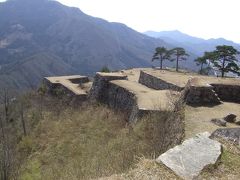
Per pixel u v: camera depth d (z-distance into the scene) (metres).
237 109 15.63
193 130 12.10
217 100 16.64
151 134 15.87
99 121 26.30
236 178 6.71
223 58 46.16
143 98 23.16
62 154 21.83
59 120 31.08
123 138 18.05
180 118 14.01
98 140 21.66
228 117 13.74
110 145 17.84
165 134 14.24
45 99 42.47
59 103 39.00
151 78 32.25
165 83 28.48
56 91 41.72
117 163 12.53
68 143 23.59
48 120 32.72
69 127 27.33
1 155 19.41
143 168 7.29
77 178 13.04
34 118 35.44
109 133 22.72
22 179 18.95
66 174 15.41
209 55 53.56
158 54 66.81
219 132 8.67
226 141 8.23
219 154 7.41
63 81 44.22
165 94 24.41
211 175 6.83
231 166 7.12
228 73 49.41
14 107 41.03
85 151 20.09
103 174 11.05
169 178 6.79
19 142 28.17
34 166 21.09
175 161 7.26
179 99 18.42
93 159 16.00
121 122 24.78
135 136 17.02
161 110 17.91
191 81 18.61
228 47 45.66
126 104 26.44
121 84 29.78
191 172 6.91
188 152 7.50
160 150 12.68
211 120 13.45
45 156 22.64
